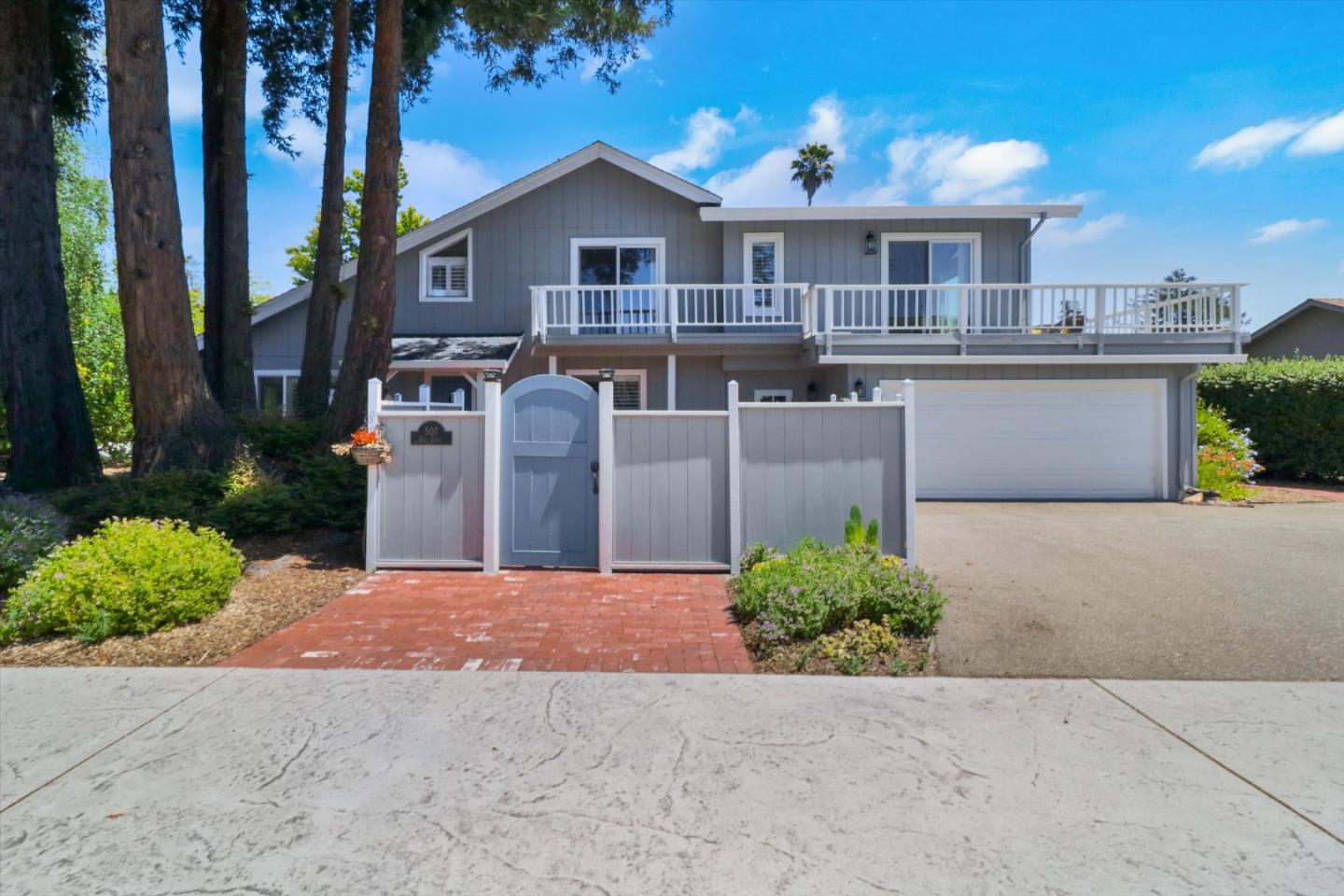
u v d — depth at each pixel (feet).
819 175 138.21
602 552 25.34
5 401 35.91
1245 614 20.12
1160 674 16.37
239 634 18.99
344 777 11.93
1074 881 9.37
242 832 10.47
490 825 10.61
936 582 22.75
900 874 9.54
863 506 25.50
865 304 52.75
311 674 16.31
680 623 20.10
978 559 27.04
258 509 28.71
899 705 14.71
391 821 10.71
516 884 9.38
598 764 12.33
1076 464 45.85
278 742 13.12
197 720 14.02
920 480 45.73
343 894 9.20
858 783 11.71
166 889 9.30
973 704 14.75
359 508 29.60
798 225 53.98
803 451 25.53
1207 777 11.88
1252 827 10.50
